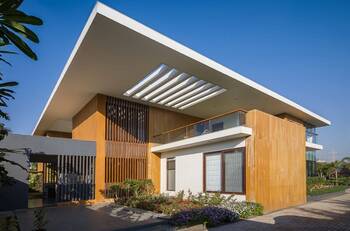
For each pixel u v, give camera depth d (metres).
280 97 17.36
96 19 9.04
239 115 11.81
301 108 19.95
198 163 13.93
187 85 14.73
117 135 16.33
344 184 28.52
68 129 30.23
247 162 11.02
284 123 13.01
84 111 18.89
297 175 13.49
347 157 39.22
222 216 8.81
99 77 13.70
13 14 2.00
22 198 12.82
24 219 10.15
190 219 8.59
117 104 16.69
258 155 10.96
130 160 16.56
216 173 12.74
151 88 15.05
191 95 16.34
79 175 14.79
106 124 16.03
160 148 16.16
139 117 17.52
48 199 17.38
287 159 12.82
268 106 18.98
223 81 14.37
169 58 11.80
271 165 11.64
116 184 15.10
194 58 11.89
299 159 13.87
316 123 25.27
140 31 9.84
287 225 8.41
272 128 12.06
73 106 19.22
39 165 26.50
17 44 2.14
